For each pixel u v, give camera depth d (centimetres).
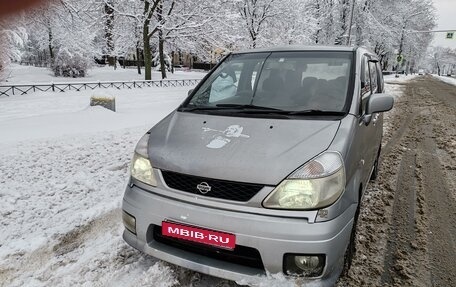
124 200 248
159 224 227
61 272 263
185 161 225
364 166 297
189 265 221
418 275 268
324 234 197
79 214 357
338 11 3073
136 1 2248
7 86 1473
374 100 286
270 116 262
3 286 247
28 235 316
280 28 2241
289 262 201
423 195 428
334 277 211
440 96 1939
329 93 284
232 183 210
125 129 754
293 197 202
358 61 315
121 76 2788
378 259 287
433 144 722
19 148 577
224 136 240
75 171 483
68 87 1733
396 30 3338
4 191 405
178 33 2423
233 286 243
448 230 340
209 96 315
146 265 269
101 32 2631
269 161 212
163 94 1647
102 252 290
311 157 214
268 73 317
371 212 376
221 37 2314
